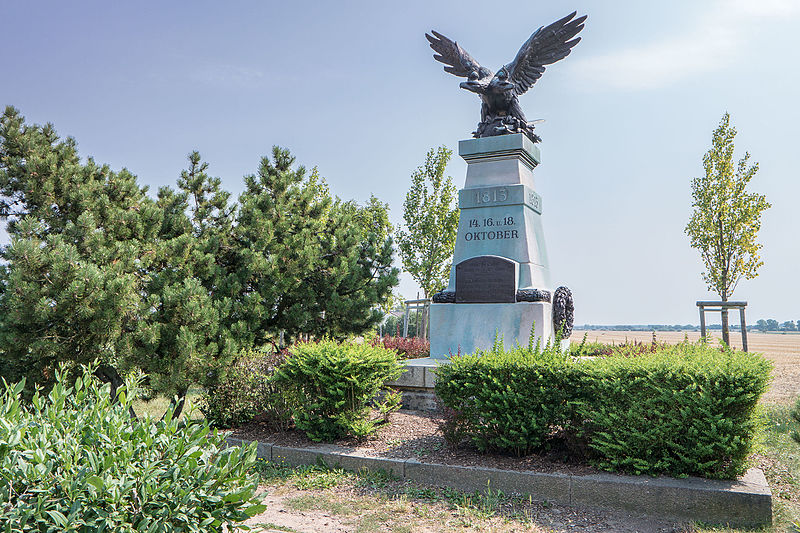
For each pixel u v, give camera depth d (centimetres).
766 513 572
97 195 1102
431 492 668
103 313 870
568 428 702
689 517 591
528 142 1278
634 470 652
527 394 709
